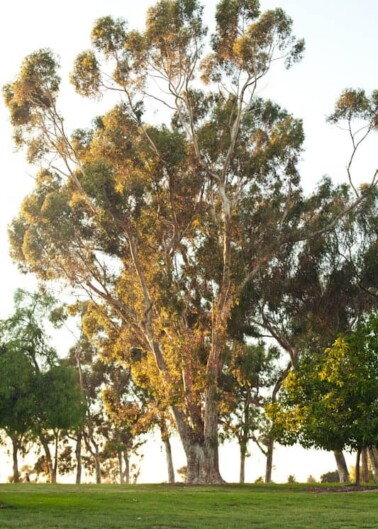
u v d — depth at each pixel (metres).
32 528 19.48
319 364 38.00
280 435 38.31
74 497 31.03
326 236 48.91
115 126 47.28
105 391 54.59
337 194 51.09
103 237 47.16
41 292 52.31
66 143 50.03
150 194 46.56
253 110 48.66
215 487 42.41
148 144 46.19
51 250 47.62
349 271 48.31
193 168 47.12
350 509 26.12
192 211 47.50
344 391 35.62
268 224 46.78
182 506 27.52
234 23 46.81
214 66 47.91
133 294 48.34
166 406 46.41
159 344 47.31
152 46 47.00
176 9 46.38
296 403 38.28
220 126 47.72
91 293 49.34
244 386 56.41
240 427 54.44
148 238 46.31
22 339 51.69
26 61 49.09
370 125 48.03
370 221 48.66
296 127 47.88
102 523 20.97
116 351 50.69
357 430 35.34
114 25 46.75
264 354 55.91
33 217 47.19
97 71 47.22
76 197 46.88
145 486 43.66
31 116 49.81
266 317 51.59
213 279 46.38
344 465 51.69
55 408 51.50
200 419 46.81
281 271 49.12
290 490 38.31
